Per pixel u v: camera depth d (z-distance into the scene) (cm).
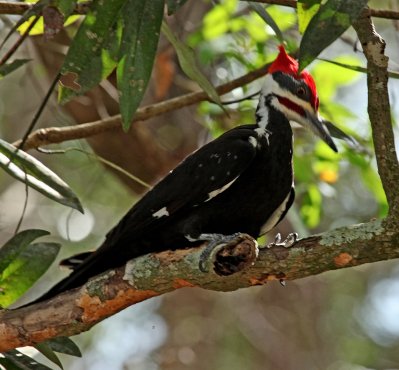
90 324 750
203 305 1694
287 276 695
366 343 1691
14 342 754
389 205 665
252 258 682
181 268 711
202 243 825
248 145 816
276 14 1170
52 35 720
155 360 1644
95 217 1596
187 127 1355
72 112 1256
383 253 667
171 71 1266
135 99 702
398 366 1672
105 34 722
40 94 1291
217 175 809
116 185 1574
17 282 786
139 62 707
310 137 1221
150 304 1697
